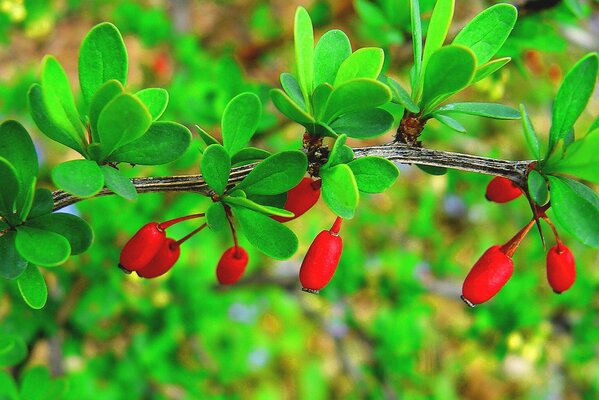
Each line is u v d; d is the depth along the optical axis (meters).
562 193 0.23
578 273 0.49
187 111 0.38
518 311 0.43
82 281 0.42
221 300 0.50
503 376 0.66
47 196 0.23
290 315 0.65
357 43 0.50
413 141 0.24
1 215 0.23
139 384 0.47
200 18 0.74
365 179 0.23
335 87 0.23
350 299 0.58
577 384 0.64
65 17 0.74
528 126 0.23
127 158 0.23
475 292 0.24
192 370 0.50
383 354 0.49
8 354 0.31
